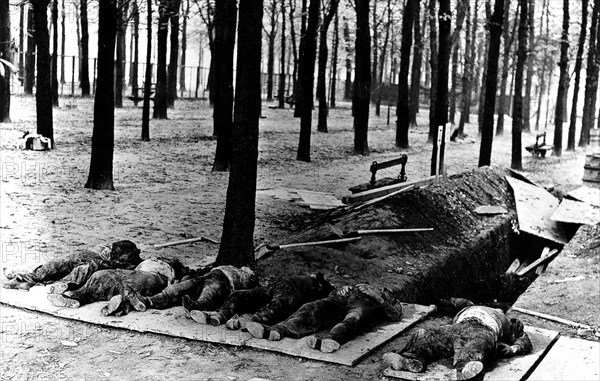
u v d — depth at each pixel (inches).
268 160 1026.7
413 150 1309.1
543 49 2134.6
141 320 339.9
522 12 1166.3
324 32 1432.1
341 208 671.8
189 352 307.0
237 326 334.3
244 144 433.1
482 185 799.7
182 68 2249.0
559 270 528.1
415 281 496.7
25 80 1589.6
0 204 593.6
